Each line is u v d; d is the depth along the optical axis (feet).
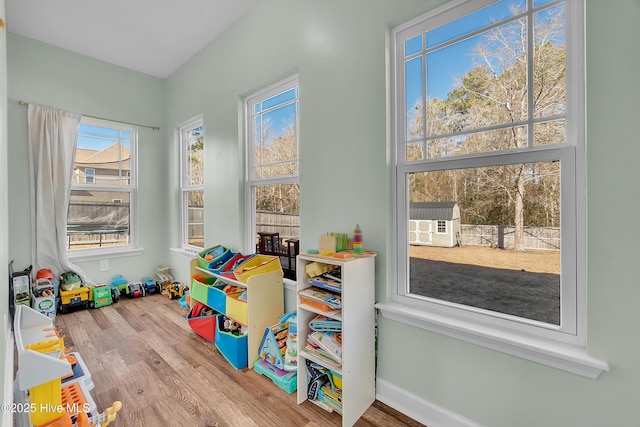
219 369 6.35
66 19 8.38
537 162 4.00
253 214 8.56
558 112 3.85
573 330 3.73
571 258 3.74
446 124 4.83
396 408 5.16
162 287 11.50
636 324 3.17
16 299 8.25
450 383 4.58
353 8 5.63
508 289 4.29
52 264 9.65
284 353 6.08
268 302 6.81
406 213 5.29
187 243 11.80
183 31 8.99
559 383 3.66
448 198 4.86
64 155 9.71
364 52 5.48
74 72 10.10
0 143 4.09
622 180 3.21
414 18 5.03
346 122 5.80
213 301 7.51
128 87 11.31
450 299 4.86
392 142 5.34
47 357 3.54
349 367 4.71
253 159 8.48
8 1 7.54
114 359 6.72
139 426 4.74
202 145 10.87
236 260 8.01
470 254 4.65
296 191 7.39
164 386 5.76
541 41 3.98
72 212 10.44
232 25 8.59
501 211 4.35
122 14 8.20
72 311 9.59
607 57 3.27
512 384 4.01
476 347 4.31
